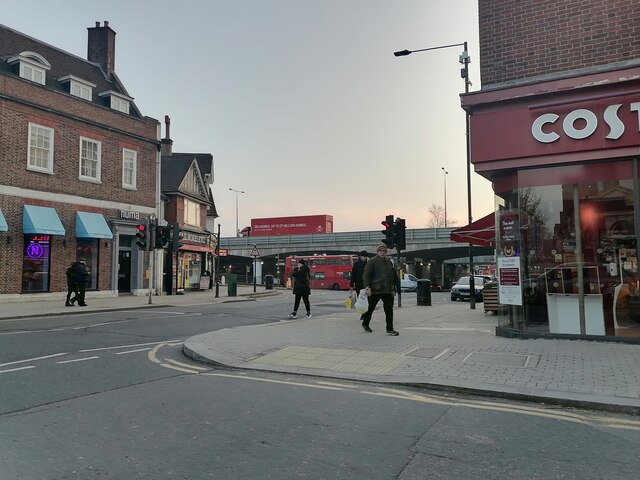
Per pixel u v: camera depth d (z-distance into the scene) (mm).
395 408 5594
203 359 8297
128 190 25344
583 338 9242
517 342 9180
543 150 9352
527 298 9781
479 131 9875
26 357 8383
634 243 8852
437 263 68750
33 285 20750
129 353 8977
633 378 6406
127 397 5961
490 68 10023
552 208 9508
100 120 23938
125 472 3803
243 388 6480
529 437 4652
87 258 23172
